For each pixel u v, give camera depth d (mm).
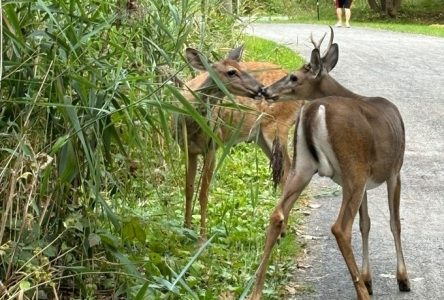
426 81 16062
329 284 6301
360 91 14898
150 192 6918
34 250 4789
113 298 5371
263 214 7777
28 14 5152
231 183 8742
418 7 36875
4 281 4660
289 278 6395
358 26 30578
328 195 8758
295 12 29391
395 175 6152
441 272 6551
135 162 6195
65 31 5059
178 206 7625
